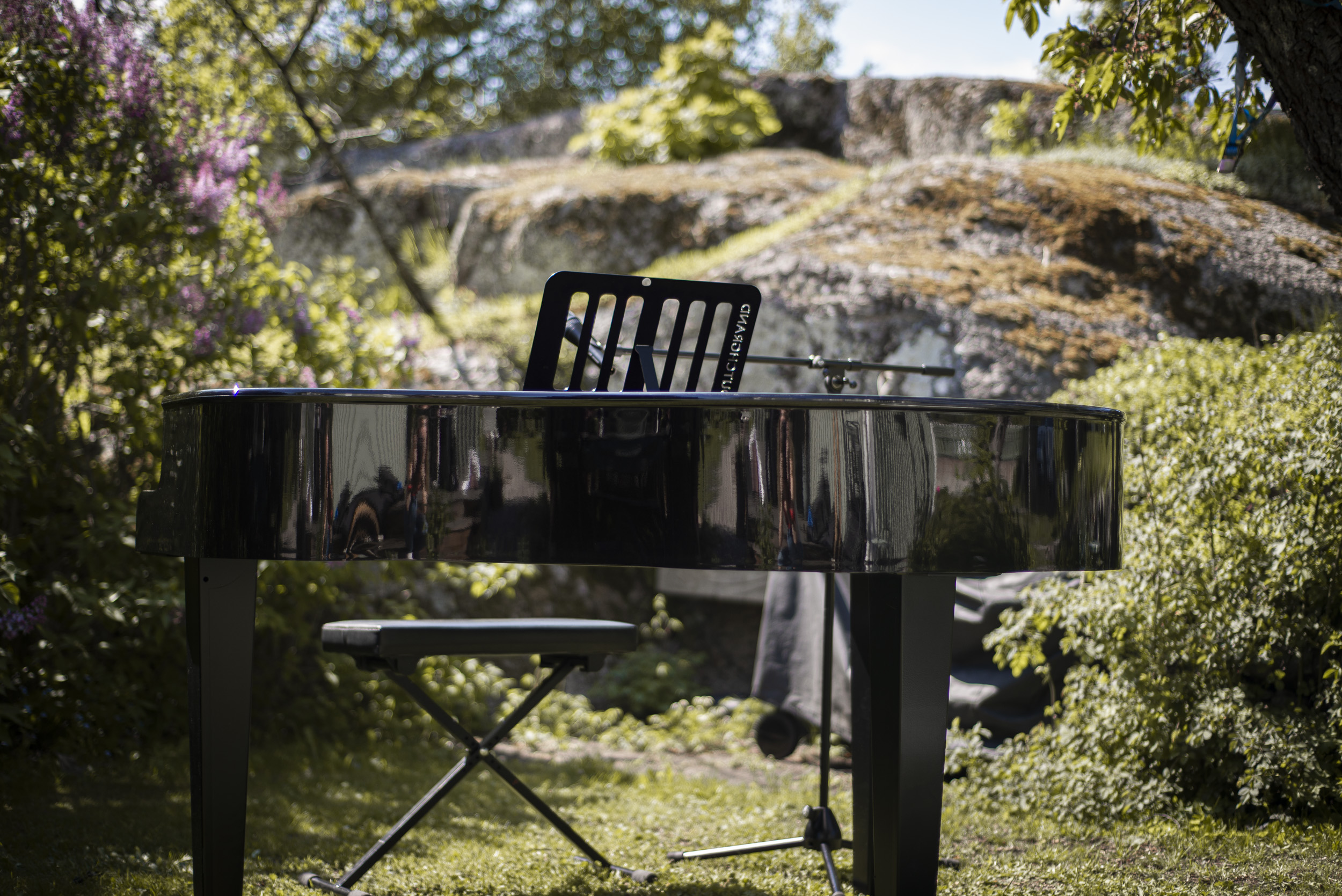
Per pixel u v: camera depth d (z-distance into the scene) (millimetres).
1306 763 2896
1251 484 3250
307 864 2781
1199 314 5039
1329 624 3107
